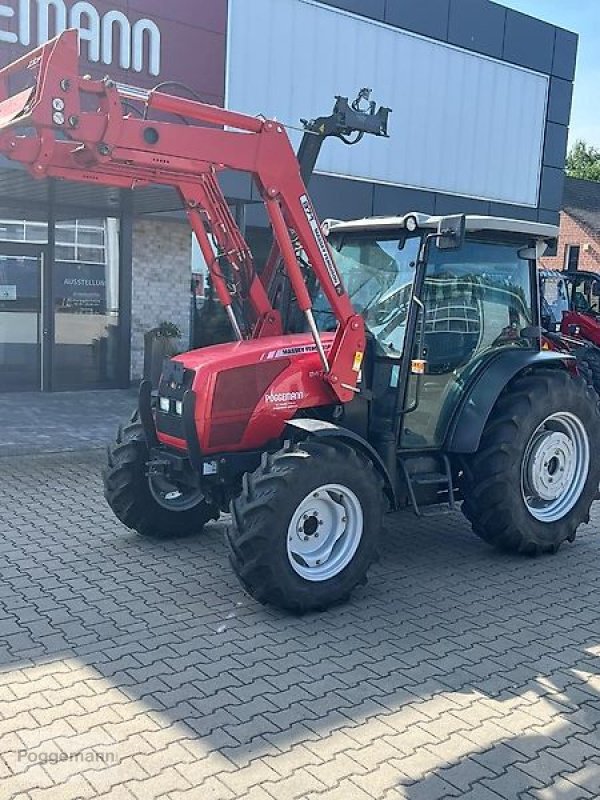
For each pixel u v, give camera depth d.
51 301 11.78
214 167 4.80
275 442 5.12
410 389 5.23
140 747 3.29
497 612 4.79
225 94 11.78
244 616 4.61
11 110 4.18
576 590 5.18
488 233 5.60
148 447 5.38
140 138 4.33
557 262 31.97
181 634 4.34
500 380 5.47
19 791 3.00
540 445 5.68
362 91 5.48
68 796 2.98
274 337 5.43
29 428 9.48
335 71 12.84
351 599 4.92
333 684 3.86
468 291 5.57
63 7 10.27
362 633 4.44
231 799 2.99
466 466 5.54
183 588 4.97
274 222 4.80
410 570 5.47
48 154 4.21
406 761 3.26
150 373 12.32
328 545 4.76
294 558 4.62
